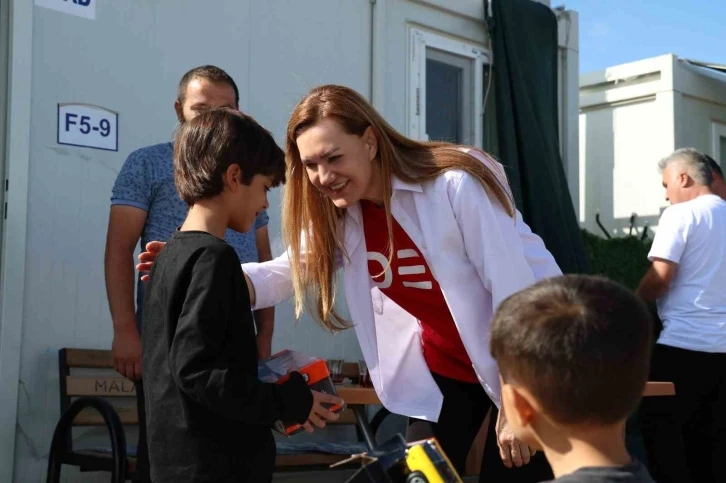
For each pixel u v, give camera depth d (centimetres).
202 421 216
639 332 153
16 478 387
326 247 282
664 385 318
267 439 229
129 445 408
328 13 527
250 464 221
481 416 288
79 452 362
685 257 469
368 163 260
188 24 461
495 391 258
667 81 812
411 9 576
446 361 282
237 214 243
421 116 577
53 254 405
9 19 400
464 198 254
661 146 816
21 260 392
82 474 409
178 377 209
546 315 154
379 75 549
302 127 258
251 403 213
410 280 273
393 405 279
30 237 399
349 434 504
